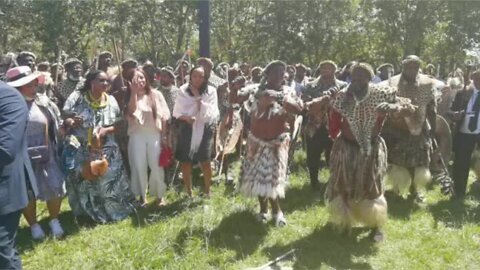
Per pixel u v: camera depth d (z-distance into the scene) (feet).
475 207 21.54
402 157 21.65
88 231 18.66
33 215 18.02
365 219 16.94
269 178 17.87
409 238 18.11
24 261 16.25
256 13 104.42
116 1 83.10
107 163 19.10
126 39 92.12
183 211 20.16
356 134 16.40
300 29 100.99
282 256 16.40
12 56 24.02
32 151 17.28
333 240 17.78
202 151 21.21
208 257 16.29
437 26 106.83
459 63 110.73
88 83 19.26
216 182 24.40
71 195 19.62
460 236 18.19
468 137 22.39
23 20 82.02
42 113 17.71
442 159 22.59
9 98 12.08
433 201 22.39
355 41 111.65
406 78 21.22
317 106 16.89
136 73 20.27
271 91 17.57
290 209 20.94
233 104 23.57
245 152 18.80
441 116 25.41
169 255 16.19
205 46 27.55
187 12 93.35
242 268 15.71
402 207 21.42
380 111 15.98
